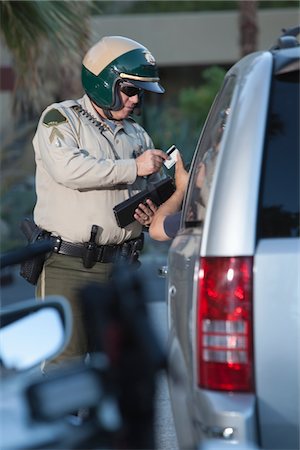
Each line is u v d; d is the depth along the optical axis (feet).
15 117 124.06
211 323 30.86
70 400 22.88
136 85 46.83
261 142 31.32
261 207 30.86
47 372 44.42
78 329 44.68
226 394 30.66
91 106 47.91
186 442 32.91
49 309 29.40
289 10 191.31
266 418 30.40
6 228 127.75
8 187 126.31
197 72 199.82
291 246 30.48
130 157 48.24
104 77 46.68
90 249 46.55
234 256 30.63
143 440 23.99
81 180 45.68
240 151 31.30
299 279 30.32
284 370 30.37
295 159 31.17
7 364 29.19
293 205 30.83
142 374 24.12
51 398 22.68
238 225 30.73
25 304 30.07
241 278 30.50
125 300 24.61
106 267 47.14
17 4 82.58
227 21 193.67
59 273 46.78
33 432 23.21
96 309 24.59
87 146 47.06
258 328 30.42
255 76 32.48
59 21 84.23
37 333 29.37
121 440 23.85
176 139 147.64
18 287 108.99
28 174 126.62
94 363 24.39
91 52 47.34
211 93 170.50
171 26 194.18
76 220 46.57
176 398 33.71
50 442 23.04
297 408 30.35
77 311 44.91
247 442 30.07
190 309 32.07
